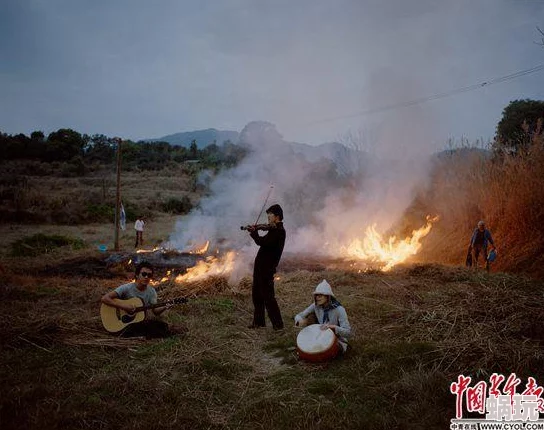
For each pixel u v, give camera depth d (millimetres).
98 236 20844
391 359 4977
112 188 43812
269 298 6367
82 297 7926
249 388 4461
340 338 5168
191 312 7141
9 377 4469
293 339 5777
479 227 11516
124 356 5168
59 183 44094
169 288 8438
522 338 5176
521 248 12375
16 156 57562
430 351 5078
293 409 3965
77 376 4590
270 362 5223
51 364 4867
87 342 5422
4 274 9617
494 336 5180
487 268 11172
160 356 5125
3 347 5219
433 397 4086
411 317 6297
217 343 5664
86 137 66375
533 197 12750
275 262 6477
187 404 4070
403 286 8727
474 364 4680
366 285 9117
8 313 6645
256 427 3701
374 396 4160
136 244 17641
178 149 70562
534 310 5875
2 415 3732
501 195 13797
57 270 11273
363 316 6855
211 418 3844
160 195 39500
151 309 6168
